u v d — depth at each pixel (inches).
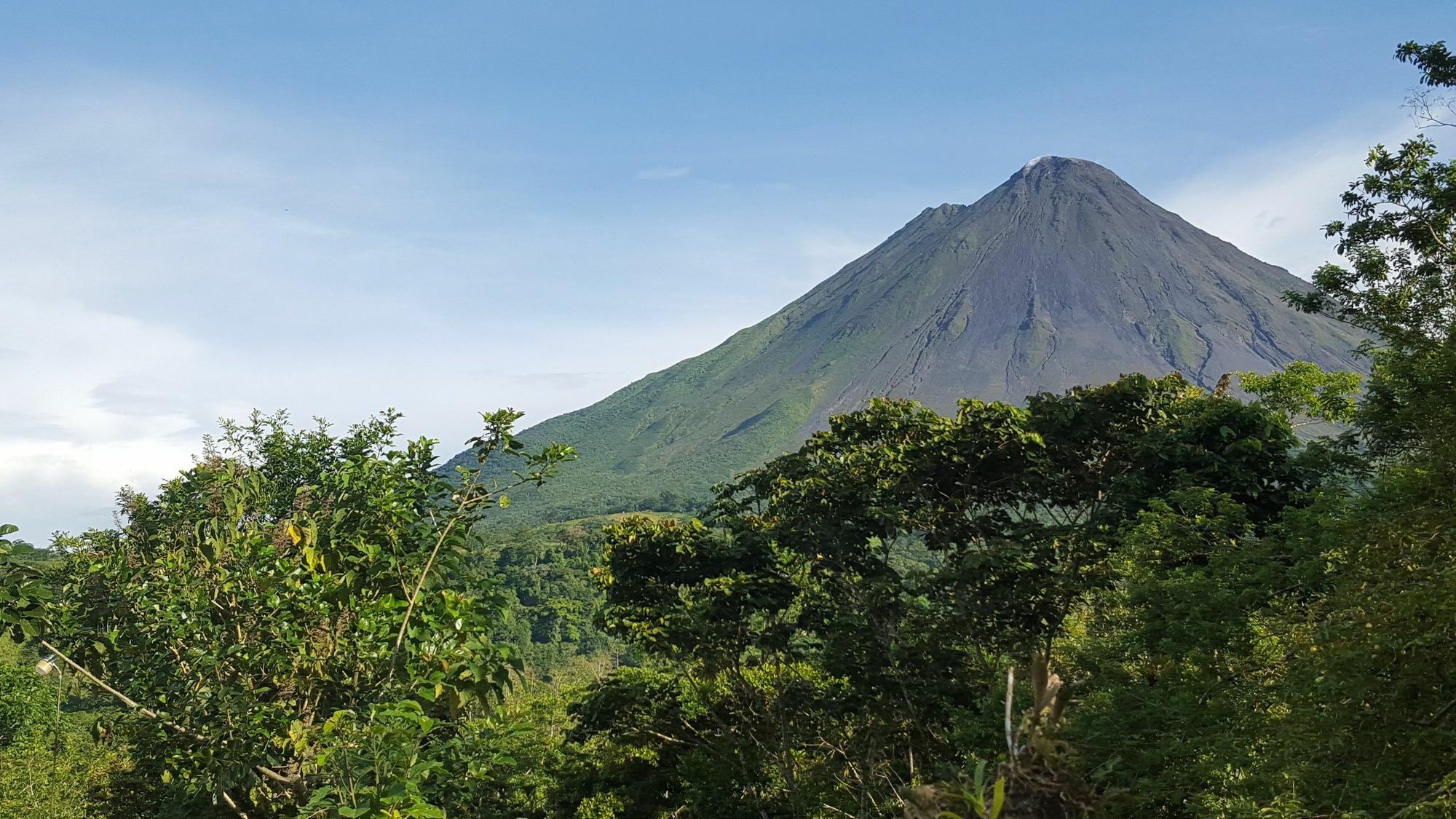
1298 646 354.0
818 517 748.6
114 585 460.4
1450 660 290.4
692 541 770.8
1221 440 643.5
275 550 446.3
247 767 399.2
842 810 669.9
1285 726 328.8
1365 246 650.2
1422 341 437.7
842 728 762.8
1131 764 411.2
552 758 898.7
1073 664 527.8
